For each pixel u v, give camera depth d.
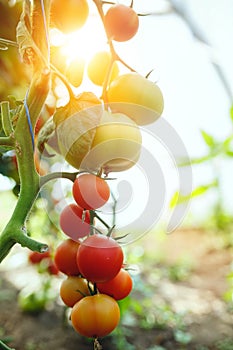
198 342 1.54
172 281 2.25
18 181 0.81
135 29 0.39
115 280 0.43
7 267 2.16
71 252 0.43
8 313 1.62
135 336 1.55
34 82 0.38
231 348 1.48
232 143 1.09
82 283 0.44
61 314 1.62
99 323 0.41
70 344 1.44
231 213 2.45
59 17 0.40
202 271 2.44
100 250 0.40
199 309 1.84
